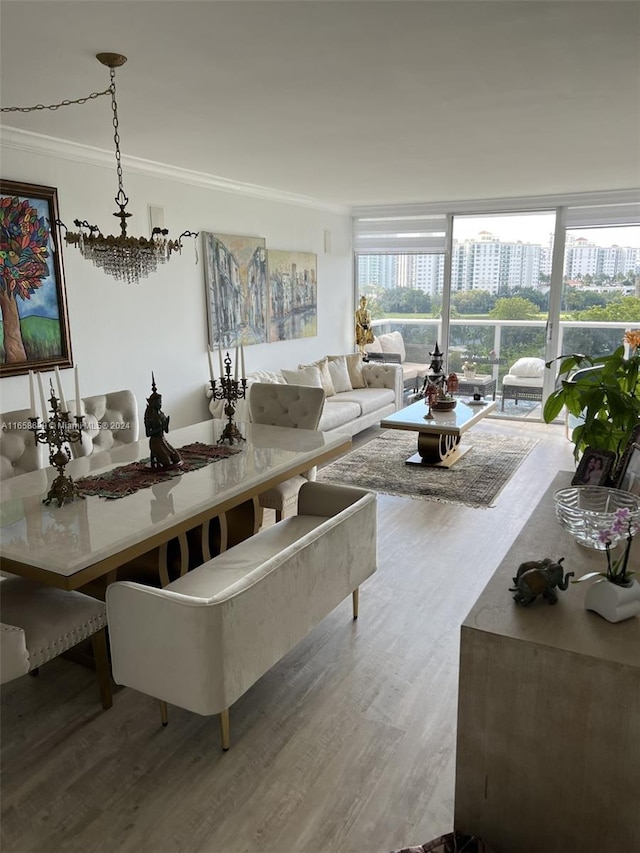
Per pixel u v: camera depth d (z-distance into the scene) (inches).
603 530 62.1
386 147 171.6
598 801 58.9
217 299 226.7
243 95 122.6
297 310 277.9
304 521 120.0
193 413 221.6
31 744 87.4
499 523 167.2
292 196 264.7
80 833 72.9
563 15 86.9
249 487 107.3
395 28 90.9
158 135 155.9
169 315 207.2
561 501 75.7
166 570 108.4
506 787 62.4
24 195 155.3
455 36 94.1
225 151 175.8
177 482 107.9
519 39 95.5
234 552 107.8
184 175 205.8
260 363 256.8
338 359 282.8
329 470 213.6
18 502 98.9
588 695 56.4
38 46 96.8
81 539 84.0
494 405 234.8
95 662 93.9
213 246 222.5
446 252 298.0
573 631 59.1
